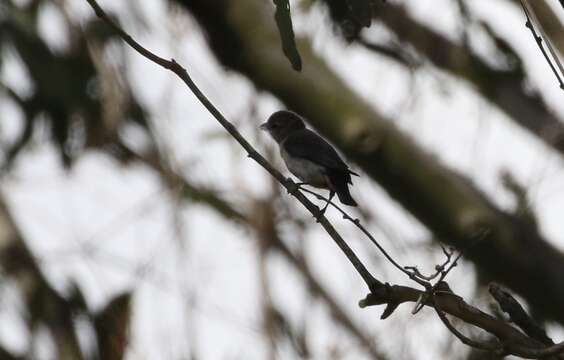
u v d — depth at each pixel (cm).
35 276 1454
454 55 1159
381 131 989
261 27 1030
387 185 1009
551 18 753
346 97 1008
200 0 1020
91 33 1366
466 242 969
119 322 1326
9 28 1342
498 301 636
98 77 1374
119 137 1402
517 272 963
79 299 1413
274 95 1044
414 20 1159
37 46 1353
